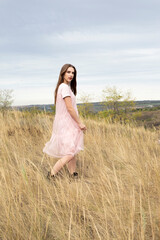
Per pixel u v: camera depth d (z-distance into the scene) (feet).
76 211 7.50
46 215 7.06
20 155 13.12
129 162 12.67
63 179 10.04
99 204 7.78
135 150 15.28
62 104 10.09
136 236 6.22
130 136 18.80
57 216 6.72
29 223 6.79
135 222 6.87
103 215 7.11
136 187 9.24
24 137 16.60
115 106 52.65
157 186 8.62
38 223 6.55
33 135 17.87
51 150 10.44
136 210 7.40
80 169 11.76
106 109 52.49
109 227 6.71
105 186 8.69
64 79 10.41
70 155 9.99
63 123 10.11
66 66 10.27
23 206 7.45
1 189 7.87
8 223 6.51
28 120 21.84
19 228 6.37
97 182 9.53
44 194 8.46
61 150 10.16
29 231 6.41
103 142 16.85
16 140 15.98
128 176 9.89
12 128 18.47
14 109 24.62
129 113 52.37
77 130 10.31
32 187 8.46
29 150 14.38
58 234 6.34
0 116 21.43
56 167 9.97
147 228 6.58
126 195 8.26
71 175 10.53
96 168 11.59
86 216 7.14
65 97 9.81
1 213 7.18
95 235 6.27
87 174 11.37
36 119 22.89
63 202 7.45
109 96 52.80
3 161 11.53
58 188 8.70
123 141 17.01
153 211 7.29
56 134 10.30
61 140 10.11
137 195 8.40
